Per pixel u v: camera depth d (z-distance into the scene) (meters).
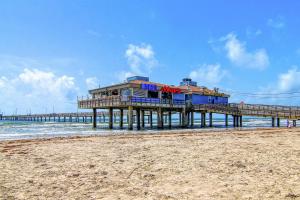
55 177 8.94
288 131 30.19
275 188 7.38
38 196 6.94
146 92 44.72
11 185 7.97
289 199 6.47
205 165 10.64
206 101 52.34
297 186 7.55
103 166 10.62
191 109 48.84
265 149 14.90
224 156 12.69
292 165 10.45
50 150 15.12
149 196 6.84
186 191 7.23
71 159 12.18
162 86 46.50
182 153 13.76
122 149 15.47
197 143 18.25
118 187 7.73
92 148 15.96
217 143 18.14
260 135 24.62
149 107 44.53
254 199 6.49
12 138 27.25
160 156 12.86
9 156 13.06
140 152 14.25
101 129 45.72
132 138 22.52
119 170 9.90
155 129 44.41
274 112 44.09
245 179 8.44
